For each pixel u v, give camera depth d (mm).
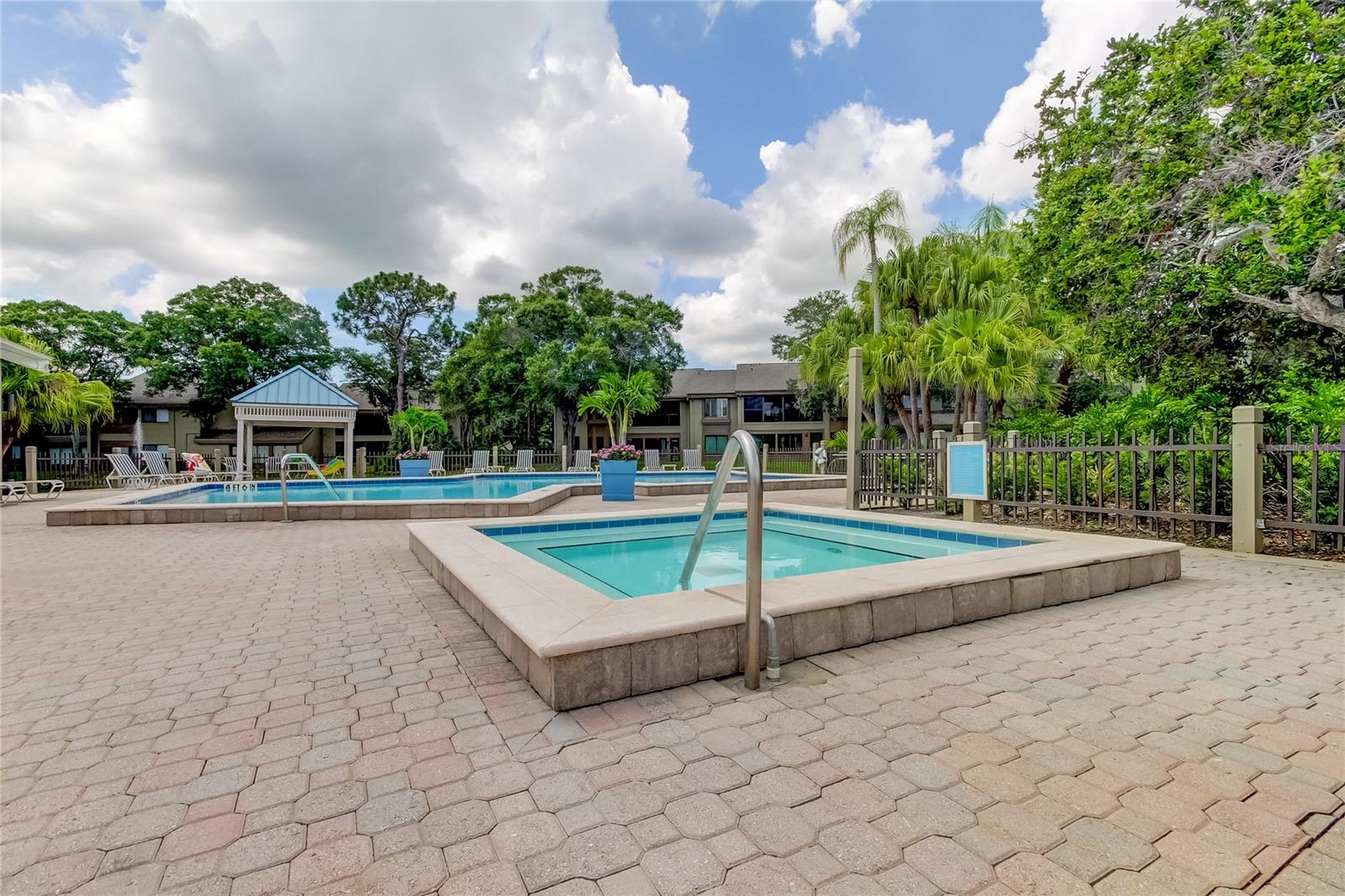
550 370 24828
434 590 3980
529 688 2314
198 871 1294
